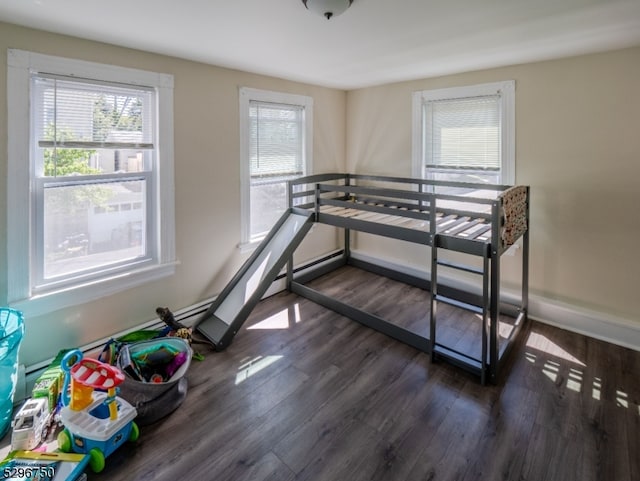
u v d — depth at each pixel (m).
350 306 3.46
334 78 3.86
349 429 2.12
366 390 2.46
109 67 2.57
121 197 2.80
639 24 2.28
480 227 2.93
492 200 2.39
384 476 1.81
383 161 4.39
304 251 4.48
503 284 3.61
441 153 3.89
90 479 1.79
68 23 2.18
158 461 1.89
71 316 2.58
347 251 4.89
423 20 2.18
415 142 4.05
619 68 2.80
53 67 2.33
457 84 3.66
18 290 2.31
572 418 2.18
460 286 3.89
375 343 3.05
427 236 2.86
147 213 2.95
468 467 1.85
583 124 3.00
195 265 3.28
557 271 3.26
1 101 2.16
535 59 3.08
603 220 2.99
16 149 2.23
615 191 2.92
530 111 3.24
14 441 1.89
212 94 3.23
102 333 2.75
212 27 2.28
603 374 2.60
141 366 2.33
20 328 2.11
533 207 3.32
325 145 4.48
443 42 2.59
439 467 1.86
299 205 3.99
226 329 2.96
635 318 2.94
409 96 4.04
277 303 3.81
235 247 3.58
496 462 1.88
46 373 2.29
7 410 2.04
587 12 2.08
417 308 3.68
